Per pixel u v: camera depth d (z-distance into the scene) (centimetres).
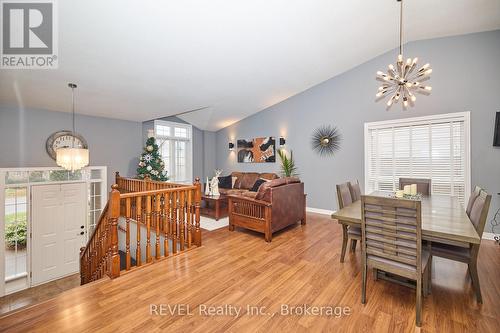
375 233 186
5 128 391
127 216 249
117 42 279
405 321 170
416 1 292
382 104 448
